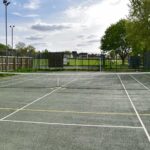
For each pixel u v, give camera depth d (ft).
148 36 151.23
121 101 51.06
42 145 24.25
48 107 44.45
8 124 32.24
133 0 151.84
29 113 39.11
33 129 29.91
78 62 212.84
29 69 174.60
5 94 61.82
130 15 154.20
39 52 194.39
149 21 148.66
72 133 28.30
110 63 194.18
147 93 63.21
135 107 44.37
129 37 159.33
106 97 56.65
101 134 27.96
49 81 101.24
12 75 135.44
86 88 75.00
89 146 24.02
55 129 29.96
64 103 48.67
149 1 144.56
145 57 174.81
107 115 37.78
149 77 120.98
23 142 25.13
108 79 110.01
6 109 42.39
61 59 185.98
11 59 165.07
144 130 29.55
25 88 75.46
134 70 172.04
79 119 35.14
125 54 290.35
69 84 87.86
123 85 83.46
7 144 24.53
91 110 41.73
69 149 23.18
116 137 26.86
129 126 31.37
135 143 24.93
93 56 204.13
